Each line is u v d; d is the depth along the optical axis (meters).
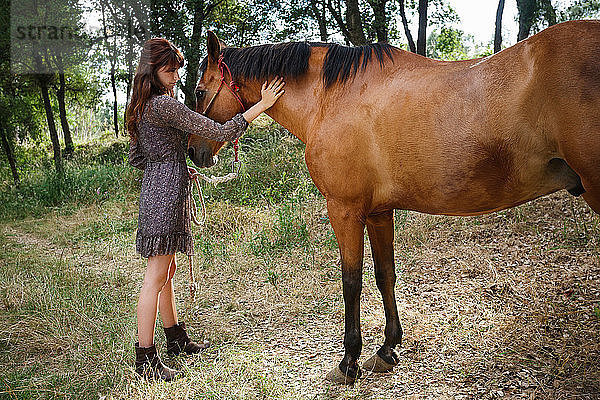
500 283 3.59
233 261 4.79
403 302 3.52
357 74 2.38
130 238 6.06
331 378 2.57
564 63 1.77
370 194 2.37
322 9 11.67
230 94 2.79
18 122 12.01
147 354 2.71
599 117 1.69
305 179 6.37
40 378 2.70
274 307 3.71
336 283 4.04
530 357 2.58
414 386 2.47
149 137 2.71
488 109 1.93
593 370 2.39
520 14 9.02
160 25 10.92
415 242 4.76
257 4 11.62
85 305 3.79
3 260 5.33
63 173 9.58
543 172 1.94
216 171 7.41
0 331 3.31
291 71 2.60
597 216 4.40
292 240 5.07
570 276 3.54
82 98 16.03
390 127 2.18
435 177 2.11
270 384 2.51
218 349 3.00
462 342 2.84
